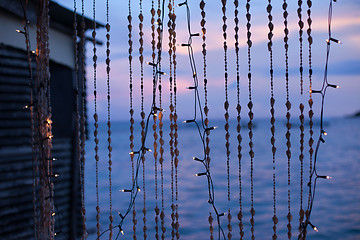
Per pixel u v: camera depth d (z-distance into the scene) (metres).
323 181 16.64
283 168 20.05
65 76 5.12
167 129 33.06
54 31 4.80
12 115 4.66
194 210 12.15
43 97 1.73
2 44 4.25
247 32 1.41
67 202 5.29
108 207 11.19
